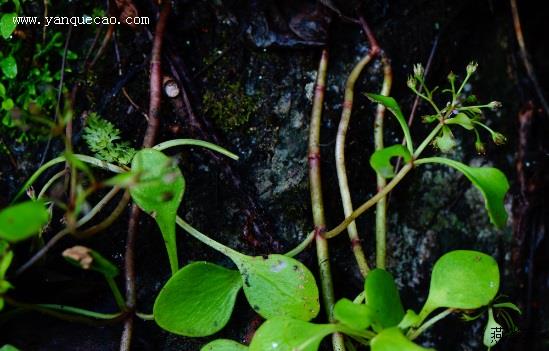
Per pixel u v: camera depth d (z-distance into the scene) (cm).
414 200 34
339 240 33
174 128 32
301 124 33
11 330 31
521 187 35
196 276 30
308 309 30
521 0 35
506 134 35
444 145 30
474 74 34
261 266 30
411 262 34
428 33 34
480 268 29
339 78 33
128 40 33
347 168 33
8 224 25
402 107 34
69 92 32
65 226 31
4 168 32
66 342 31
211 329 29
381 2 34
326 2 33
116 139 32
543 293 34
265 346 28
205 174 32
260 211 32
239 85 33
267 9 33
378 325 28
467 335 34
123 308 30
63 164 32
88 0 33
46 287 31
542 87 35
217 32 33
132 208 31
